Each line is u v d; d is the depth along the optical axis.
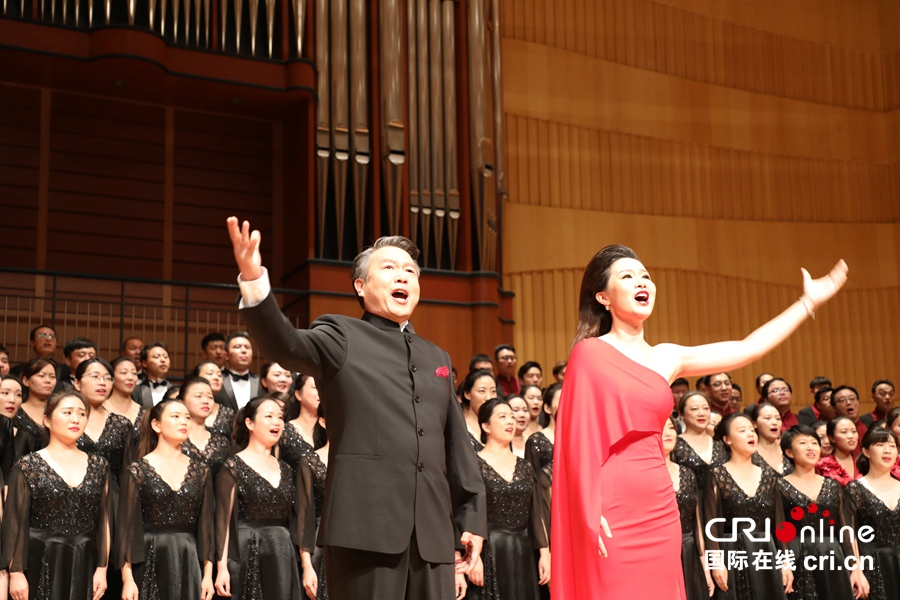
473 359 5.88
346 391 1.96
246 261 1.73
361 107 7.70
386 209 7.66
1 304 7.14
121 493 3.64
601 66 9.24
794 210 9.73
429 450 1.98
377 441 1.94
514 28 8.96
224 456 4.21
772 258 9.53
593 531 2.08
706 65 9.72
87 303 7.44
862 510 4.47
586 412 2.20
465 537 2.08
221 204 8.12
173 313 7.72
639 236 9.06
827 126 10.04
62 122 7.73
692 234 9.28
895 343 9.66
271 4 7.65
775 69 9.99
